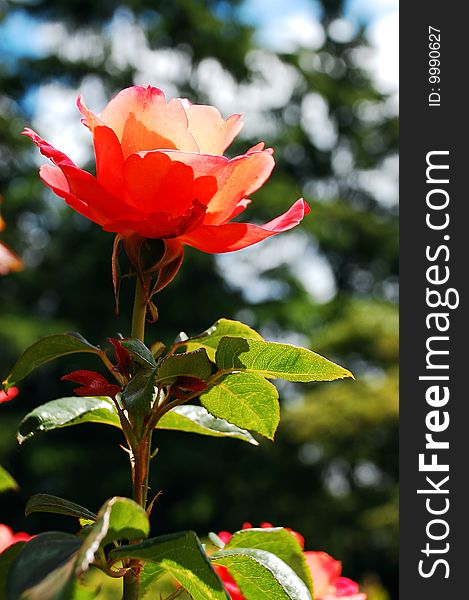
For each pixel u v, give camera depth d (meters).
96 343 12.56
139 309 0.88
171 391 0.83
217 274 13.55
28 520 11.88
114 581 2.80
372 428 10.74
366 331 11.65
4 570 0.79
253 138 15.72
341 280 16.02
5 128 13.41
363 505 11.11
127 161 0.82
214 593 0.75
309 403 11.26
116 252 0.89
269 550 1.00
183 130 0.85
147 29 14.95
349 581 1.26
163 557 0.73
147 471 0.84
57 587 0.59
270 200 14.35
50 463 11.59
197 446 12.43
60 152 0.83
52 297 13.23
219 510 12.01
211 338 0.93
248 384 0.86
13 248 12.94
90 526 0.85
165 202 0.83
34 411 0.94
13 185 13.34
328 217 15.06
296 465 11.53
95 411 0.98
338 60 17.08
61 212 13.51
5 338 11.84
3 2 14.63
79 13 14.80
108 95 15.00
